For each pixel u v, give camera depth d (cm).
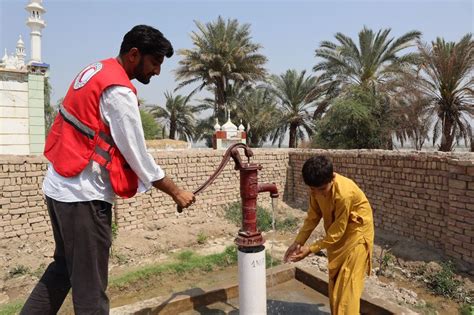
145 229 902
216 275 701
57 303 202
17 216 726
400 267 693
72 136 173
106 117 171
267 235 945
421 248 719
